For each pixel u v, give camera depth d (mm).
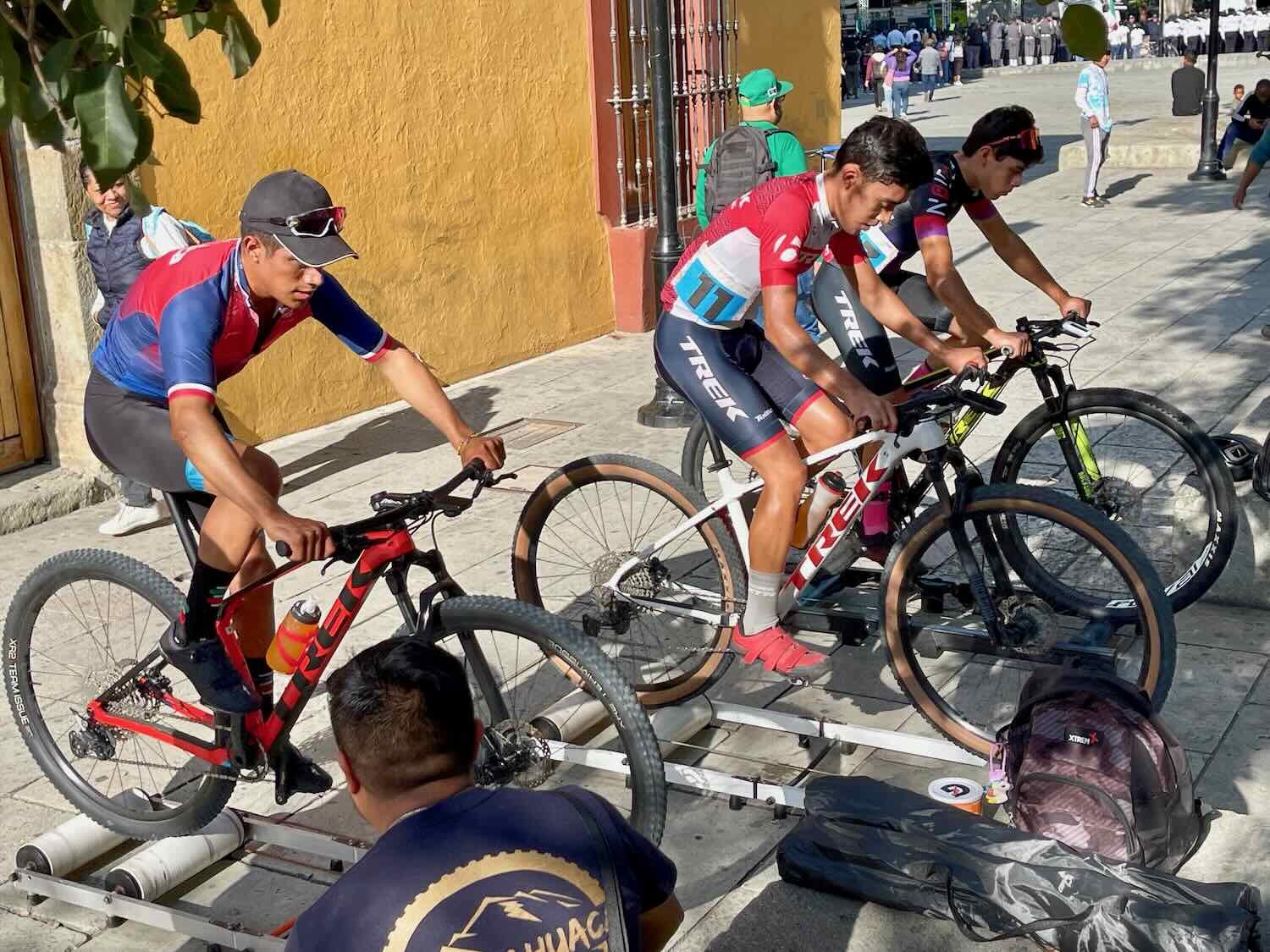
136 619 4129
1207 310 9742
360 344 3555
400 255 8555
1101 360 8508
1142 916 2688
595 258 10242
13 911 3516
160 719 4266
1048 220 14312
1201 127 19438
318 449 7730
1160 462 4801
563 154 9812
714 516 4320
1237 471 4914
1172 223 13672
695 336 4055
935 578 4484
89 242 6102
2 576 5906
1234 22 41375
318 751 4297
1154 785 3076
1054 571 4234
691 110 10914
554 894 1776
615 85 10094
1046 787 3146
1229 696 4273
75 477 6906
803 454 4344
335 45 7984
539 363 9617
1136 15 45969
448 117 8797
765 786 3723
